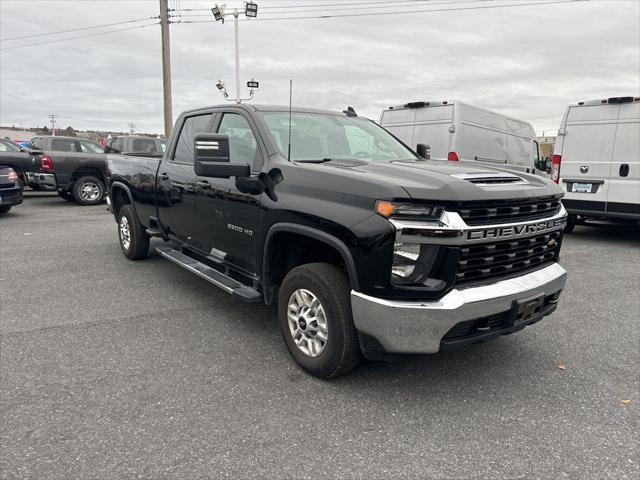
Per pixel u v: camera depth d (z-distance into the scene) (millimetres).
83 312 4508
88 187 12781
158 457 2422
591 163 8367
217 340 3895
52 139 12805
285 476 2301
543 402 3010
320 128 4105
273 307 4727
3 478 2246
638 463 2422
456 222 2637
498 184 3010
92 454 2434
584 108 8414
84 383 3154
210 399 2980
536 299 3029
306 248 3539
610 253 7594
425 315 2664
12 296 4957
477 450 2520
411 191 2662
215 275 4266
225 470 2336
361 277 2785
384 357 2932
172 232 5199
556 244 3461
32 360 3480
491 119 9758
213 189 4148
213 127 4461
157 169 5363
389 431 2682
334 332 3023
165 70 19812
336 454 2475
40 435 2582
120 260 6578
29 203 13391
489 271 2896
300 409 2887
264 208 3477
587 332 4172
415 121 9414
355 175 2965
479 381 3268
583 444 2578
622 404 2994
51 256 6789
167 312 4539
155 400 2959
